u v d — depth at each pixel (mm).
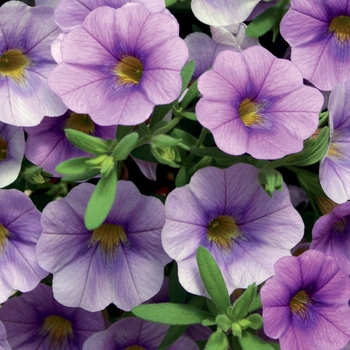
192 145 211
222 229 204
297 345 191
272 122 193
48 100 206
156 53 187
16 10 203
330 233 208
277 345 200
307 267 191
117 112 184
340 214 201
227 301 192
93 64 192
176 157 201
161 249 203
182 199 195
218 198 198
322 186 198
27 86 206
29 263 206
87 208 185
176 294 210
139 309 194
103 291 206
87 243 206
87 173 194
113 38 191
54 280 203
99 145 190
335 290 197
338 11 209
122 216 201
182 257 196
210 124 183
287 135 191
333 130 203
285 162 201
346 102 203
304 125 191
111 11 190
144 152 206
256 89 193
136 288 205
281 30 211
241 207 201
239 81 189
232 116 186
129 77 195
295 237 201
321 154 196
